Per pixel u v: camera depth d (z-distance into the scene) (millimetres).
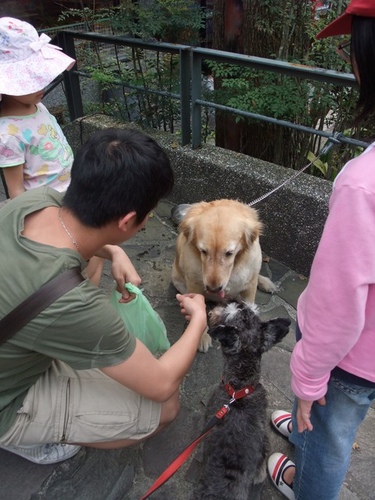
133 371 1523
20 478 2096
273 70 3078
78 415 1751
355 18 995
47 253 1363
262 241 3547
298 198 3160
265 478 2104
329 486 1636
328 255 1058
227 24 3822
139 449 2217
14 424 1686
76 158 1383
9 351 1423
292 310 3082
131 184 1331
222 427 1918
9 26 2234
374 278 1037
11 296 1331
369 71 1012
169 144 3980
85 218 1383
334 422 1451
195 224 2662
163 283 3328
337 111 3758
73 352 1412
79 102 4852
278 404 2451
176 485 2074
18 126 2320
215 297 3068
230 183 3598
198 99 3639
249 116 3434
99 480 2090
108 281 3336
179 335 2910
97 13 5277
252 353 1973
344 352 1141
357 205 992
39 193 1583
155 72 4398
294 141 4055
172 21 3951
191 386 2553
